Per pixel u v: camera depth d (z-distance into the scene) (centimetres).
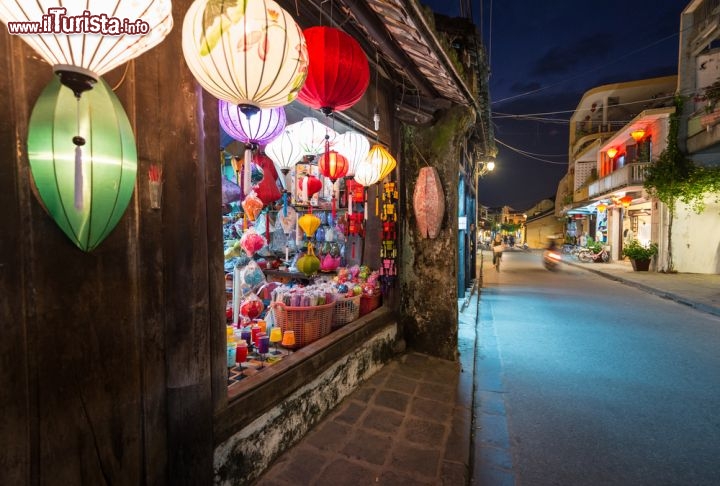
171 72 204
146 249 193
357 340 428
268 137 311
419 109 518
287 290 436
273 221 644
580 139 3162
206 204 229
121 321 182
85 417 167
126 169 158
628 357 577
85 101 143
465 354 561
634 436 357
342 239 638
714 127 1330
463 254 1010
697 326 767
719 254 1533
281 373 304
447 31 600
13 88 143
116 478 180
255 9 167
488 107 959
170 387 204
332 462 293
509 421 387
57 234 156
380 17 319
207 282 223
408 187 557
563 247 3322
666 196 1584
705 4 1471
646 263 1662
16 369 144
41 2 109
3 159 140
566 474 303
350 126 442
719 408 411
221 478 241
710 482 292
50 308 155
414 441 323
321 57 241
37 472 151
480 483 292
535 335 703
